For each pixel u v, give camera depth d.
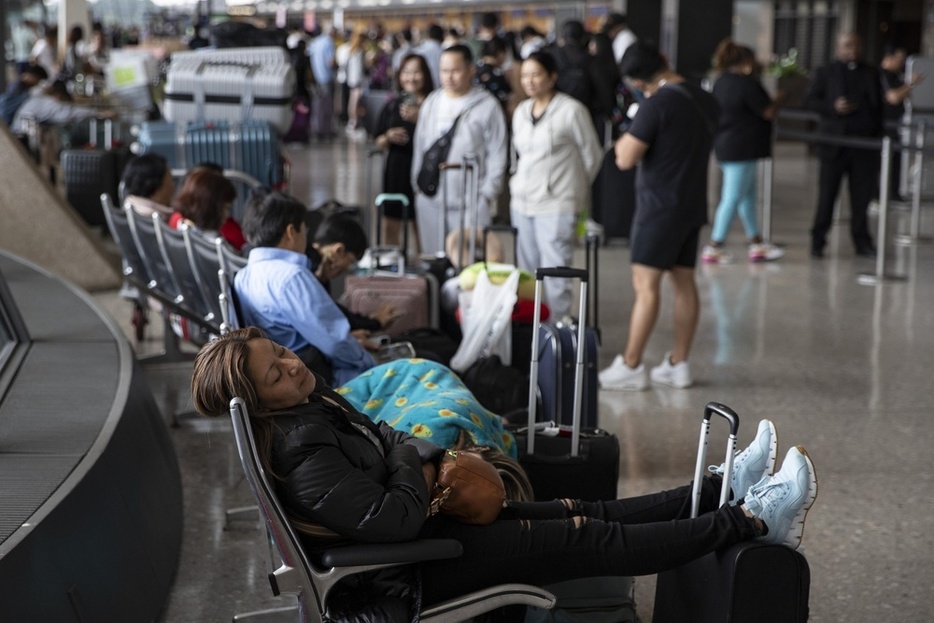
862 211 10.31
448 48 7.43
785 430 5.54
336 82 25.27
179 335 6.32
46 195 8.42
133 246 6.08
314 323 4.23
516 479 3.30
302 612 2.74
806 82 22.36
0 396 4.10
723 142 9.92
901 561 4.07
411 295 5.42
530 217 7.05
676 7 19.28
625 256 10.11
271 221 4.41
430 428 3.41
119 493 3.54
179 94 8.95
